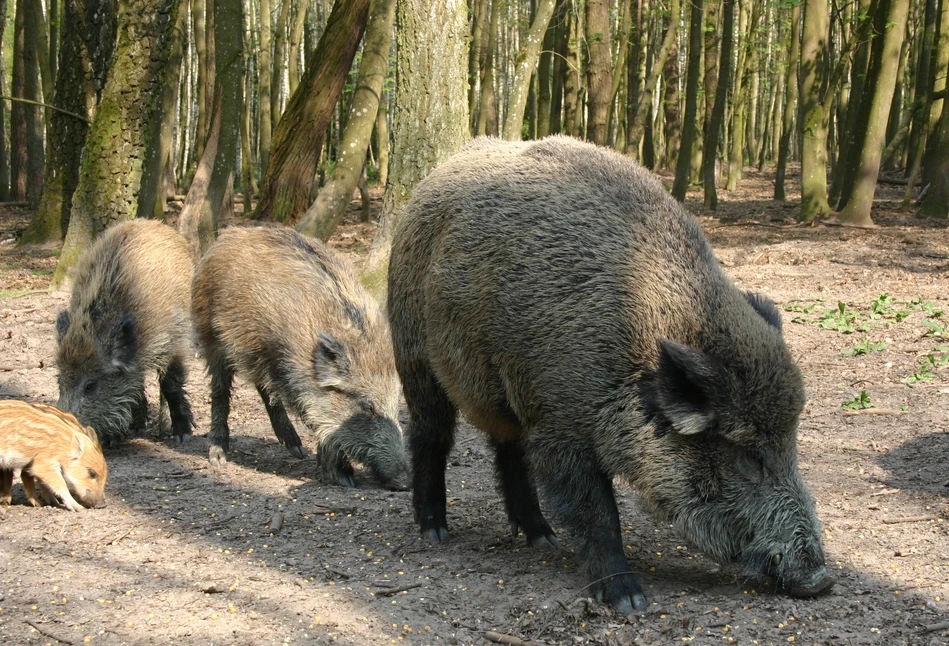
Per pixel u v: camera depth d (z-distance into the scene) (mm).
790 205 25562
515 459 5035
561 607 4043
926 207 20594
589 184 4355
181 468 6605
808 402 7719
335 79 15922
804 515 3863
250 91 33594
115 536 5059
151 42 12227
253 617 3975
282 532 5223
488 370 4434
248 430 7789
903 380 8242
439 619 4020
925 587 4211
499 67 43500
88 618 3930
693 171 35094
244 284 6684
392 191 9820
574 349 4027
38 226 17578
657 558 4754
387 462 6367
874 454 6395
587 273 4082
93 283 7191
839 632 3783
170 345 7344
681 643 3734
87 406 6906
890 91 18594
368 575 4543
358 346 6461
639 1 30422
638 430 3951
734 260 15008
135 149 12398
